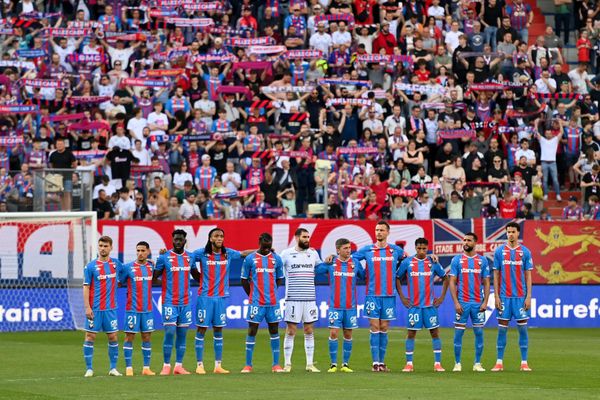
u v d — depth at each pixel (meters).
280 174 61.88
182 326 37.94
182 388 32.78
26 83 64.12
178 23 70.12
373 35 72.94
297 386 33.31
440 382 34.62
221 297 38.25
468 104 69.19
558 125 67.62
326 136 65.31
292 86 67.12
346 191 61.31
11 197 53.97
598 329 58.28
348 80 67.88
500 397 31.05
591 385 34.50
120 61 68.31
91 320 36.66
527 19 76.19
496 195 63.19
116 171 61.34
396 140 65.25
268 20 73.81
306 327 38.41
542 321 59.16
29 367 39.50
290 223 56.88
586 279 59.47
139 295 37.41
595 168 64.94
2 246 53.38
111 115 64.75
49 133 62.97
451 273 39.22
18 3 73.19
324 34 71.88
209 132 64.62
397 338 51.88
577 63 79.00
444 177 63.41
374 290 38.91
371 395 31.14
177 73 67.12
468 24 73.62
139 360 42.12
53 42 69.62
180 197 60.81
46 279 53.78
